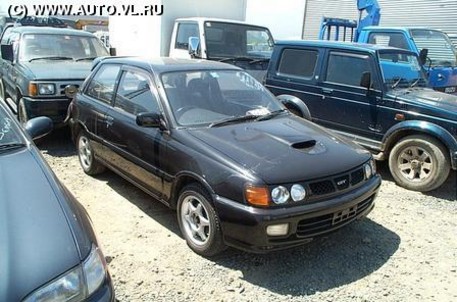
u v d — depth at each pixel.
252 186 3.29
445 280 3.61
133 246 3.92
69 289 2.02
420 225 4.61
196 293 3.29
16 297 1.87
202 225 3.70
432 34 9.04
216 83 4.64
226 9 11.12
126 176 4.72
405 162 5.73
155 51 10.46
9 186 2.47
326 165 3.60
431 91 6.24
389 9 13.81
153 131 4.18
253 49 9.89
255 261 3.74
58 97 6.61
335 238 4.21
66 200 2.49
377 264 3.79
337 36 10.84
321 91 6.61
